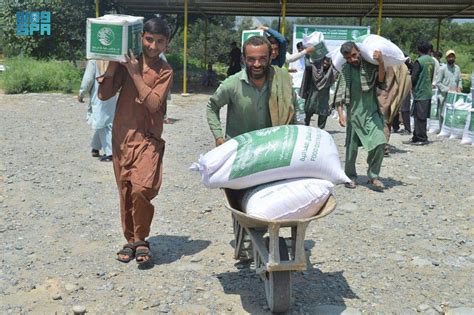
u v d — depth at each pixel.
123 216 4.94
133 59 4.52
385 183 7.92
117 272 4.75
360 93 7.40
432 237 5.73
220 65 42.41
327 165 3.93
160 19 4.68
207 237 5.65
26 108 15.29
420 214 6.51
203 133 11.67
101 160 8.92
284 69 4.38
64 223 5.98
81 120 13.24
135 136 4.72
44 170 8.22
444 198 7.21
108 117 8.75
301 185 3.83
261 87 4.31
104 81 4.72
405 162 9.40
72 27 26.05
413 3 20.83
